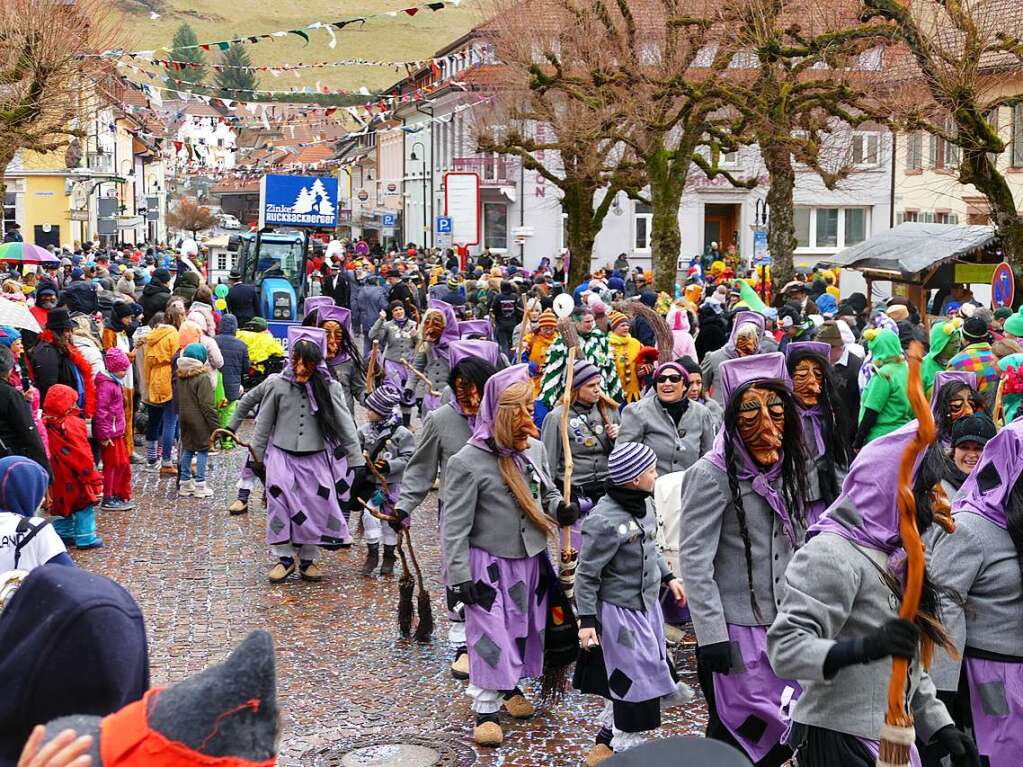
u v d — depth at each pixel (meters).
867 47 24.25
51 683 2.87
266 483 10.95
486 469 7.34
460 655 8.37
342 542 11.02
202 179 100.88
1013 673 5.59
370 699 8.00
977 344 11.03
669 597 8.41
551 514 7.64
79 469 12.06
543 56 31.67
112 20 25.02
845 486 4.61
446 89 41.47
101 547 12.38
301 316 31.28
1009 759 5.58
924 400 3.90
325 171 76.31
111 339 16.70
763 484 5.77
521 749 7.18
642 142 29.19
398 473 11.23
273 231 31.64
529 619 7.52
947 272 25.25
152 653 8.95
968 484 5.87
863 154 51.66
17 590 2.98
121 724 2.44
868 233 56.00
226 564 11.70
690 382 10.70
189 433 14.97
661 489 8.63
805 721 4.68
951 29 23.09
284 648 9.07
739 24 24.11
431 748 7.18
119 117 54.88
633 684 6.61
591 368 9.35
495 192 57.78
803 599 4.47
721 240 58.41
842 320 16.30
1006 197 20.91
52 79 22.12
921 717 4.75
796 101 24.55
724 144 30.14
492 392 7.39
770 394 5.73
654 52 27.86
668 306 19.81
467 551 7.32
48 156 53.06
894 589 4.50
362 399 16.50
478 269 34.31
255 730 2.43
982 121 20.39
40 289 16.44
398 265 35.84
